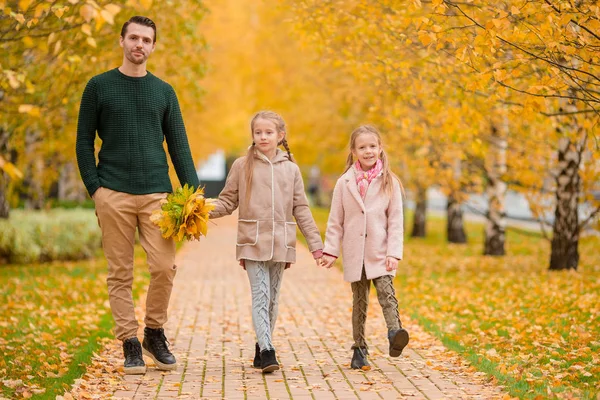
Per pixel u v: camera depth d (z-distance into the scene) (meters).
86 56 11.97
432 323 10.88
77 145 7.46
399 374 7.46
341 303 13.46
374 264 7.49
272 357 7.31
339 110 25.97
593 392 6.56
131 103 7.51
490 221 23.33
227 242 31.30
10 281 15.78
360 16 12.14
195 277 18.23
